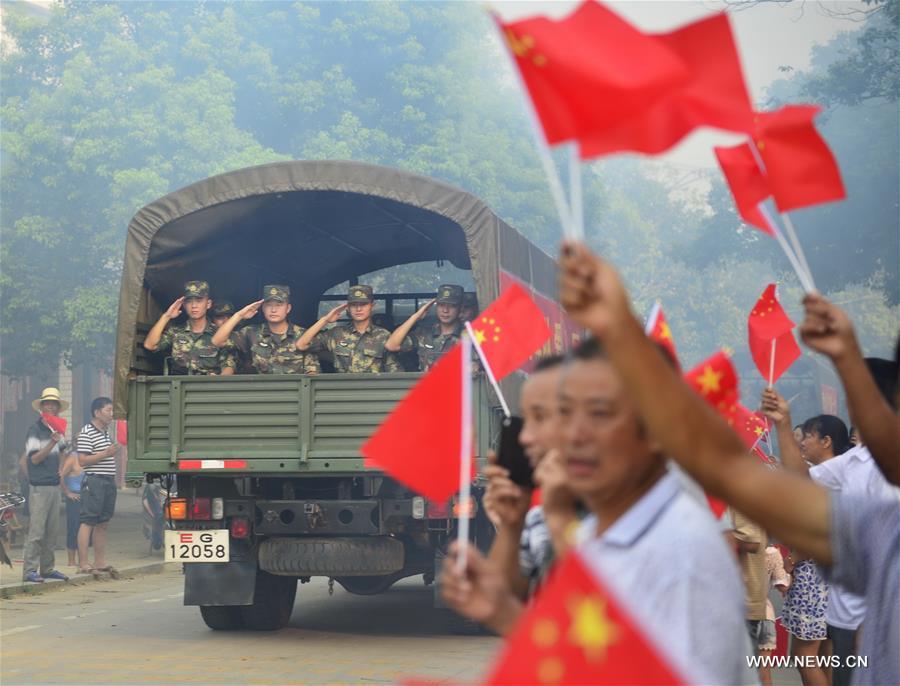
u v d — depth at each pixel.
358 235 33.16
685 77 5.30
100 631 28.55
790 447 12.02
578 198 5.26
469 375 7.42
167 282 28.30
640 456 5.90
